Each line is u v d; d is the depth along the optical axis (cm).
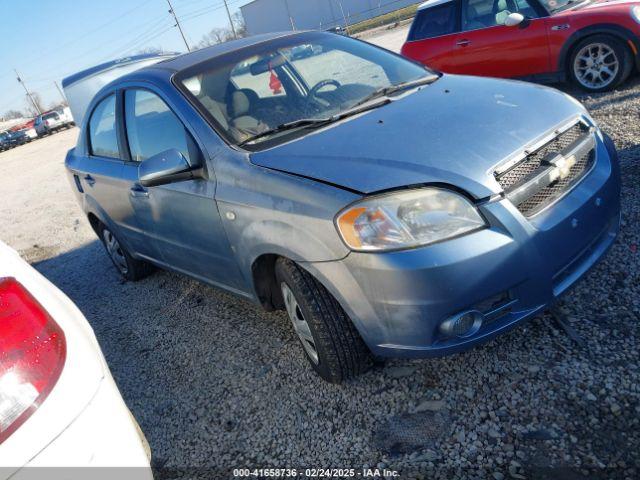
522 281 214
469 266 204
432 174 213
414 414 233
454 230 206
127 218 391
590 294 276
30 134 3516
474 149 225
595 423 204
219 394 288
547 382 229
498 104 260
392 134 243
